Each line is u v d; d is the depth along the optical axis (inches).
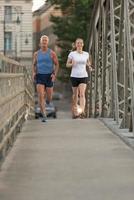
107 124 761.6
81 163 517.3
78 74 932.6
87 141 640.4
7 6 4586.6
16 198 399.2
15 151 581.0
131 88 629.6
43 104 852.0
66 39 2485.2
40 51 856.3
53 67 858.8
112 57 786.8
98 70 1073.5
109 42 956.0
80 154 560.7
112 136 677.3
